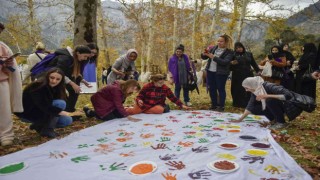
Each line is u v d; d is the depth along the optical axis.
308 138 4.41
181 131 4.47
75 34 7.97
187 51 32.06
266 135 4.22
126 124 5.00
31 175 2.82
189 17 30.00
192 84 7.55
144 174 2.79
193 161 3.13
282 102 5.00
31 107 4.39
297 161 3.38
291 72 6.86
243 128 4.66
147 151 3.49
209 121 5.22
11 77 4.13
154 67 24.70
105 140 4.00
